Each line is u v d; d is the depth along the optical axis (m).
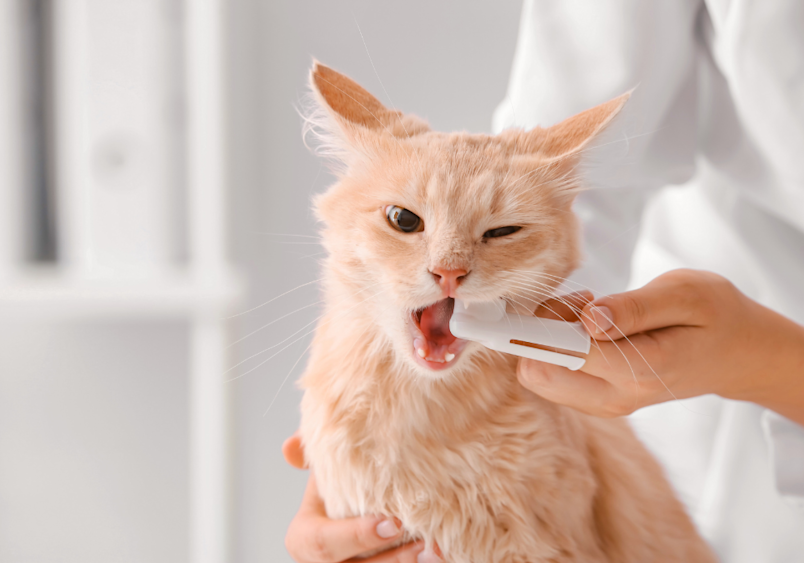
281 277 2.75
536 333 0.90
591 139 1.09
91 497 2.68
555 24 1.43
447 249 0.96
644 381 0.95
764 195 1.43
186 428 2.73
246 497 2.72
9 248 2.56
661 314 0.95
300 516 1.19
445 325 1.07
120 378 2.69
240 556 2.74
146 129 2.55
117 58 2.50
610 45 1.35
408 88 2.51
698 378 1.04
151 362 2.70
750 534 1.55
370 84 2.53
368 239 1.05
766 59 1.22
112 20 2.47
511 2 2.46
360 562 1.09
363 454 1.05
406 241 1.02
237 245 2.71
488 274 0.98
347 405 1.07
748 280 1.63
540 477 1.02
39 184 2.57
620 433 1.35
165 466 2.71
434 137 1.18
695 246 1.74
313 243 1.37
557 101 1.45
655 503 1.27
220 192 2.65
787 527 1.50
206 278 2.57
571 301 1.01
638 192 1.58
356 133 1.13
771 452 1.37
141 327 2.68
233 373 2.60
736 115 1.44
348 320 1.12
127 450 2.69
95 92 2.50
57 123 2.53
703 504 1.65
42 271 2.58
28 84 2.49
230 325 2.57
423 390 1.05
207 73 2.58
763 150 1.34
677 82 1.42
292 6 2.58
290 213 2.75
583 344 0.90
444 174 1.03
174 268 2.65
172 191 2.63
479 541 1.02
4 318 2.54
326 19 2.56
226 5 2.55
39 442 2.64
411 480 1.03
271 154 2.73
